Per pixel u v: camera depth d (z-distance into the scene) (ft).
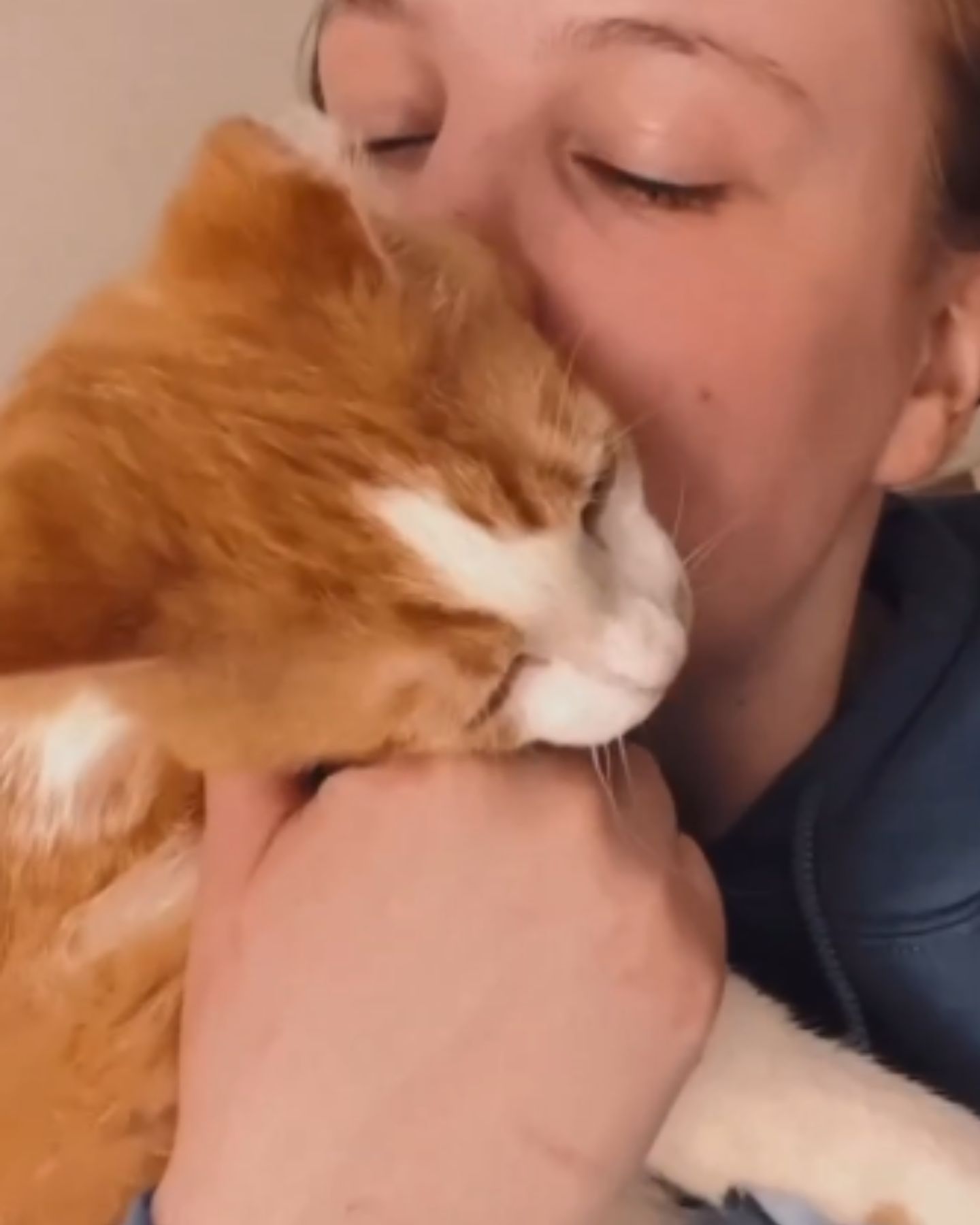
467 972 2.76
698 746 3.50
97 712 2.87
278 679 2.68
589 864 2.74
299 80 4.24
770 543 3.18
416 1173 2.77
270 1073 2.78
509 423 2.79
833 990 3.39
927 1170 3.08
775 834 3.45
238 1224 2.75
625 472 2.95
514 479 2.78
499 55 2.86
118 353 2.85
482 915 2.76
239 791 2.89
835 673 3.53
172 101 5.46
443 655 2.73
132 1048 3.16
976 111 3.06
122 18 5.34
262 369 2.75
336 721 2.74
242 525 2.67
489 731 2.85
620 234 2.91
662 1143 3.16
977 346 3.35
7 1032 3.19
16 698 2.75
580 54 2.82
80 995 3.17
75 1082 3.18
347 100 3.17
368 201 2.89
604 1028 2.74
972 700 3.52
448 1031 2.77
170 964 3.15
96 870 3.16
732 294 2.92
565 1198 2.78
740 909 3.46
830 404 3.11
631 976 2.73
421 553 2.71
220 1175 2.76
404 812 2.78
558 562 2.81
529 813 2.77
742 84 2.81
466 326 2.82
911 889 3.39
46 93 5.29
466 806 2.77
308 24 4.77
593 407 2.89
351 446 2.71
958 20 2.97
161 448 2.71
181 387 2.77
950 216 3.14
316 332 2.77
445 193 2.97
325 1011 2.77
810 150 2.90
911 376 3.28
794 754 3.53
